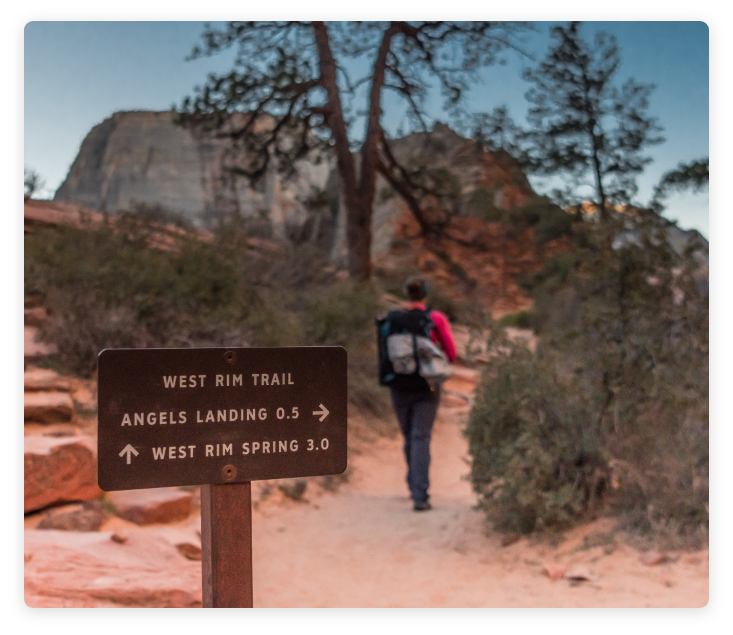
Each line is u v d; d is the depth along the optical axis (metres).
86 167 44.22
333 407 1.94
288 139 23.03
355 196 17.20
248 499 1.86
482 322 5.43
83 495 4.82
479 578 4.21
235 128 18.25
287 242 13.33
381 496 6.70
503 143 20.53
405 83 17.81
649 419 4.75
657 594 3.55
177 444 1.78
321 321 9.77
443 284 26.59
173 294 8.15
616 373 4.90
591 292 5.74
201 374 1.82
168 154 40.91
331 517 5.81
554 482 4.72
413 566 4.55
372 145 17.44
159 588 3.41
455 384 11.90
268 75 16.41
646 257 5.44
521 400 4.93
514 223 24.20
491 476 4.98
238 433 1.84
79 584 3.41
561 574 4.01
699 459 4.42
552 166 22.33
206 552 1.87
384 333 6.22
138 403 1.75
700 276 5.45
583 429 4.78
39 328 7.24
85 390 6.60
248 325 8.21
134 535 4.28
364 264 17.08
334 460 1.93
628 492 4.61
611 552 4.12
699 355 4.90
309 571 4.46
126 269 8.13
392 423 9.18
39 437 5.01
